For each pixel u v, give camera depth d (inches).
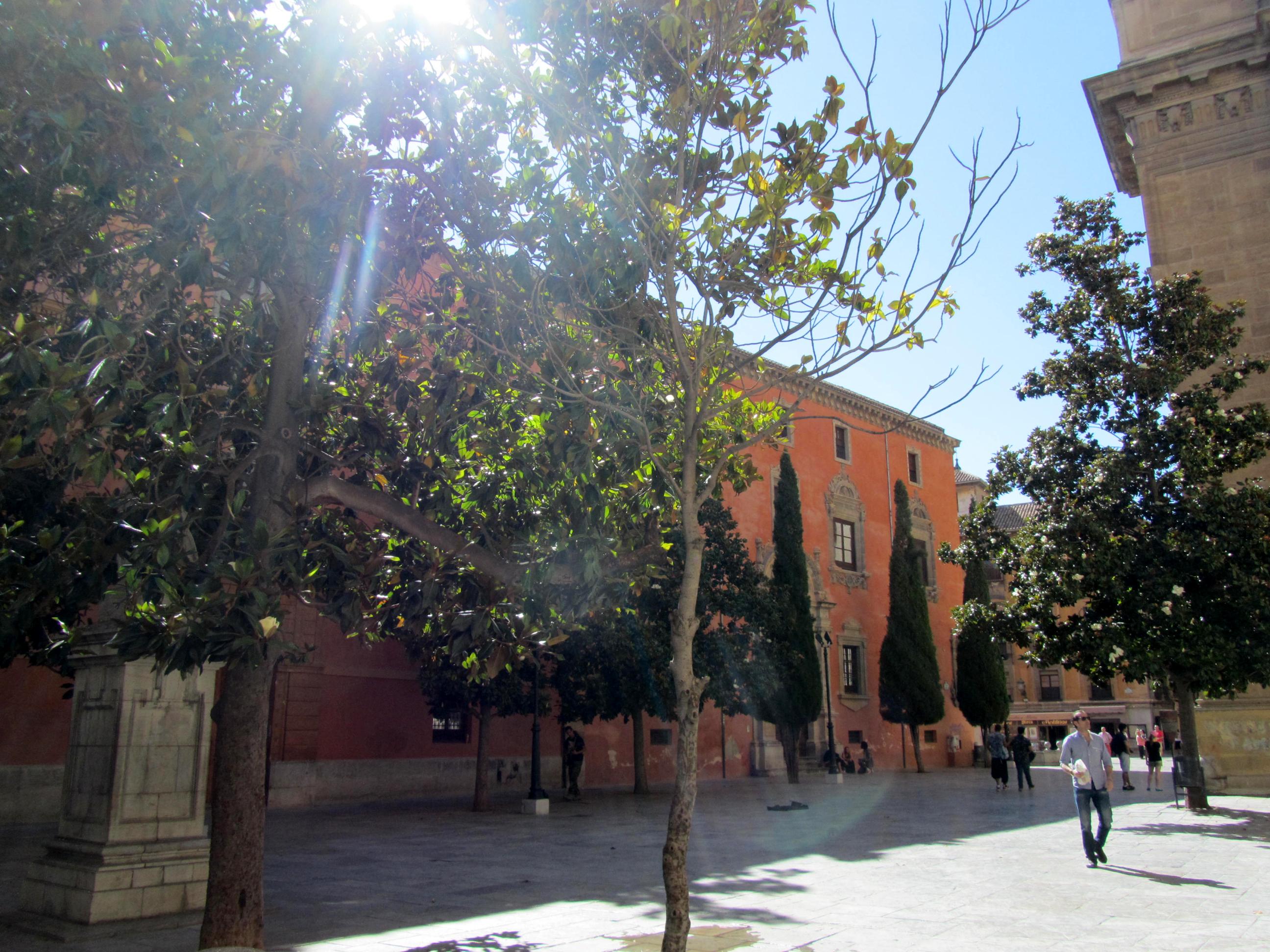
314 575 307.4
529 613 291.9
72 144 232.4
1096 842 456.1
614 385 288.2
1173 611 637.9
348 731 826.2
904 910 349.4
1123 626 661.3
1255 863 458.3
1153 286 720.3
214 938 244.8
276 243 266.4
